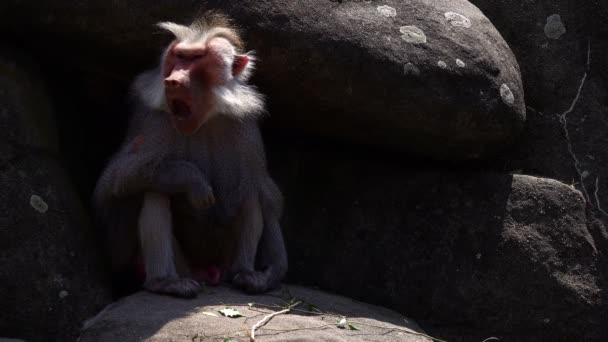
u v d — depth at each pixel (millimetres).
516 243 12977
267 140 13984
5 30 12023
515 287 12875
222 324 10234
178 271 12008
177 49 11312
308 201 13734
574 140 13789
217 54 11445
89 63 12703
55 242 11164
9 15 11727
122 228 12023
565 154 13766
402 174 13625
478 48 12891
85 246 11547
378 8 12633
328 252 13438
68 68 12906
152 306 10758
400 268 13117
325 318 11219
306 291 12359
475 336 12844
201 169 11820
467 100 12609
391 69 12289
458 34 12883
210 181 11930
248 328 10211
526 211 13180
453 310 12875
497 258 12938
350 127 13016
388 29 12484
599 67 13961
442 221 13211
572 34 14062
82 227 11695
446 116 12594
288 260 13500
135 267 12188
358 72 12188
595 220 13344
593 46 14008
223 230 12328
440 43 12688
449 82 12539
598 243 13219
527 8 14156
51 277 10977
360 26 12297
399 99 12391
